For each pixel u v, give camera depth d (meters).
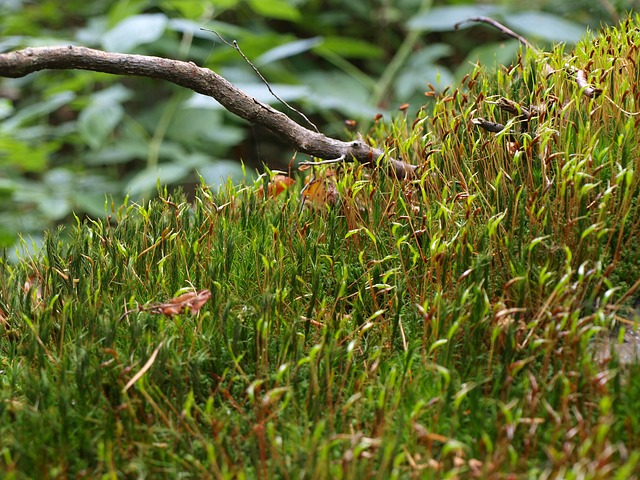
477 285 1.28
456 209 1.37
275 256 1.35
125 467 1.23
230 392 1.28
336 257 1.37
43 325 1.31
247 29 3.11
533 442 1.22
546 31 2.44
